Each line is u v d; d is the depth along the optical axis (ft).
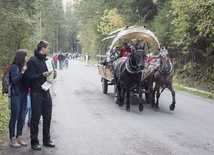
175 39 66.59
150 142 24.11
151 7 100.78
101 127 28.71
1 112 32.07
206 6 50.67
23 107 23.17
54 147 22.86
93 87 58.59
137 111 36.24
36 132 22.24
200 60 65.10
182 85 62.23
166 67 35.24
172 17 73.51
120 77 37.04
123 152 21.75
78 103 41.37
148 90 39.47
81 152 21.76
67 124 29.84
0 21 53.42
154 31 85.61
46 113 22.58
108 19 116.47
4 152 21.65
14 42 63.05
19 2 55.01
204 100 44.55
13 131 22.85
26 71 21.84
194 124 29.94
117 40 42.70
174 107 36.24
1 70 61.93
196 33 60.03
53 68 22.49
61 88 57.06
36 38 74.23
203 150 22.22
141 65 34.19
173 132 27.04
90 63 168.14
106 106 39.27
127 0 105.70
